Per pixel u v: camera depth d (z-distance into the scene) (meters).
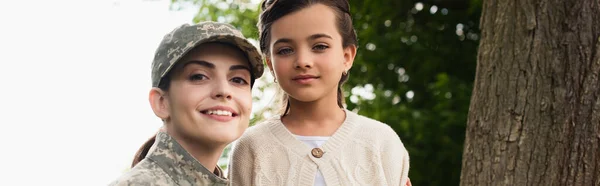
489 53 3.39
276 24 2.95
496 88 3.31
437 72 9.04
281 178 3.01
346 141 3.06
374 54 9.01
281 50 2.95
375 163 3.05
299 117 3.11
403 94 9.10
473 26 9.18
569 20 3.14
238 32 2.45
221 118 2.37
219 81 2.37
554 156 3.10
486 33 3.45
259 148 3.08
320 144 3.05
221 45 2.40
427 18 9.18
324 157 3.01
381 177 3.04
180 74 2.38
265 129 3.13
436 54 9.00
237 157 3.12
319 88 2.93
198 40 2.32
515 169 3.18
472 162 3.38
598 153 3.04
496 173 3.24
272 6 2.97
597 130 3.05
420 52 8.96
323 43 2.92
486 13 3.47
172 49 2.36
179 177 2.34
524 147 3.17
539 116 3.15
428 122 8.26
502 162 3.22
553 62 3.14
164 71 2.36
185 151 2.36
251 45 2.40
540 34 3.19
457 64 9.09
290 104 3.13
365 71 9.30
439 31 9.11
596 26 3.12
